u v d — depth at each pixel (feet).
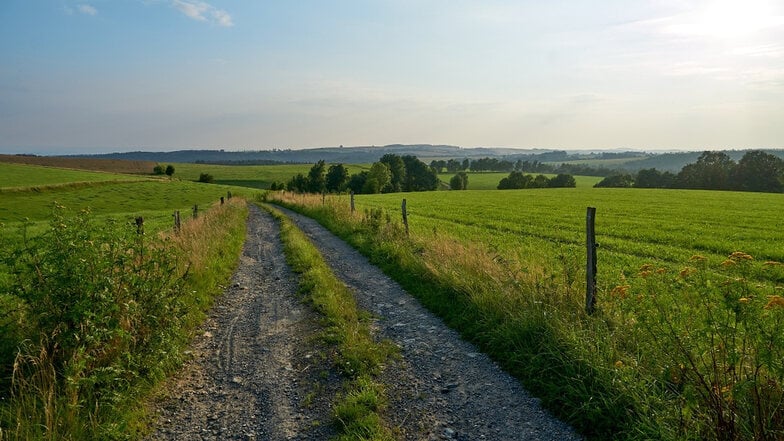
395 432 15.96
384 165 346.74
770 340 12.61
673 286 18.03
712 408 13.09
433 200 194.59
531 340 21.16
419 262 37.76
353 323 27.02
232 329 27.02
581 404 16.44
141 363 19.03
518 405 17.66
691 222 101.86
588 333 19.51
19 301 18.67
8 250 18.34
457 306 28.63
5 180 215.72
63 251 17.81
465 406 17.75
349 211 83.30
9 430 13.62
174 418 17.02
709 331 14.10
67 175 258.78
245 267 45.39
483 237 72.90
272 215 107.24
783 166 339.98
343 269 43.34
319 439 15.58
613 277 40.27
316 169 338.95
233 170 509.35
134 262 22.15
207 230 55.88
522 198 205.67
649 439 13.48
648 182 396.98
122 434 15.11
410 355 22.67
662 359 16.08
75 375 15.31
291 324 27.55
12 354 17.20
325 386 19.33
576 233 80.48
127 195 215.92
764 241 72.13
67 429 14.46
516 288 26.23
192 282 33.17
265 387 19.45
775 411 12.06
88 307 17.11
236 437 15.79
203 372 21.04
